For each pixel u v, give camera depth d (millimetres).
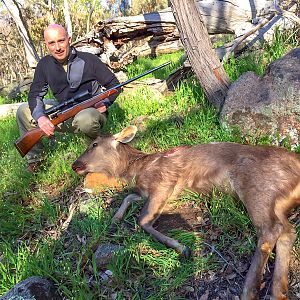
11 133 2732
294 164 1238
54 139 2250
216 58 1965
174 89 2465
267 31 2502
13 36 11070
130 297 1141
